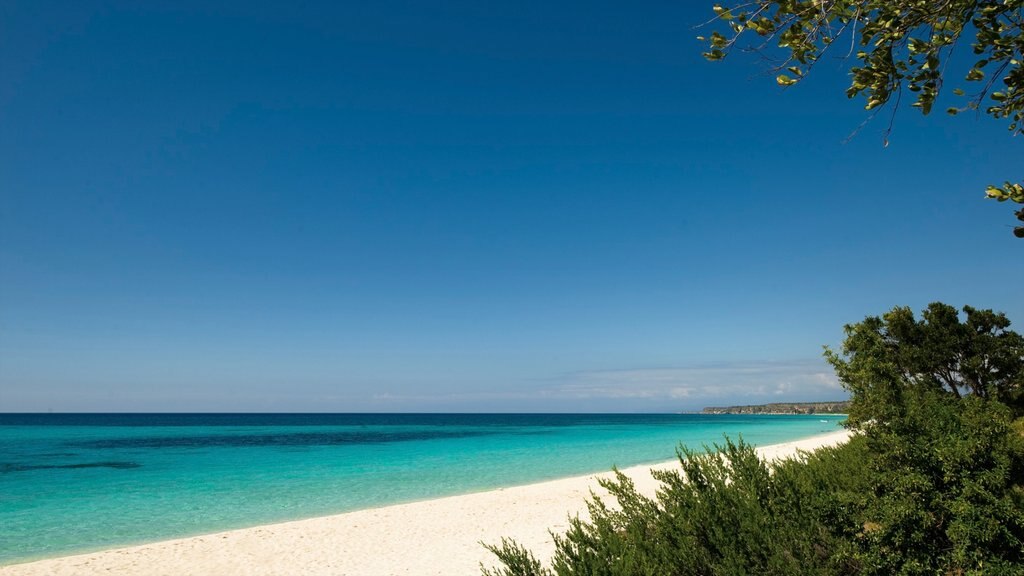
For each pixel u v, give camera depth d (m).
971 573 4.03
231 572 13.20
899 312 19.84
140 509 22.03
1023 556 3.96
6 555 15.05
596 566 4.97
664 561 5.29
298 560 14.09
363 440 67.94
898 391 5.55
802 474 6.45
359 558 14.16
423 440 67.25
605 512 6.35
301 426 121.75
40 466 37.38
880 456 5.04
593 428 103.56
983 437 4.48
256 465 37.94
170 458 43.25
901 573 4.34
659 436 70.44
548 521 17.66
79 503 23.38
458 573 12.52
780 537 5.05
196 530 18.28
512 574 5.55
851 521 4.80
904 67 3.98
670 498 6.16
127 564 13.88
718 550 5.29
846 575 4.96
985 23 3.82
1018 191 3.85
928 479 4.53
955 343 18.17
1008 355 17.81
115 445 58.94
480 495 23.58
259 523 19.38
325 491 26.34
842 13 3.83
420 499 24.11
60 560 14.34
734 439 57.69
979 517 4.11
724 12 4.05
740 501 5.52
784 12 3.88
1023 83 3.87
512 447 53.91
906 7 3.81
